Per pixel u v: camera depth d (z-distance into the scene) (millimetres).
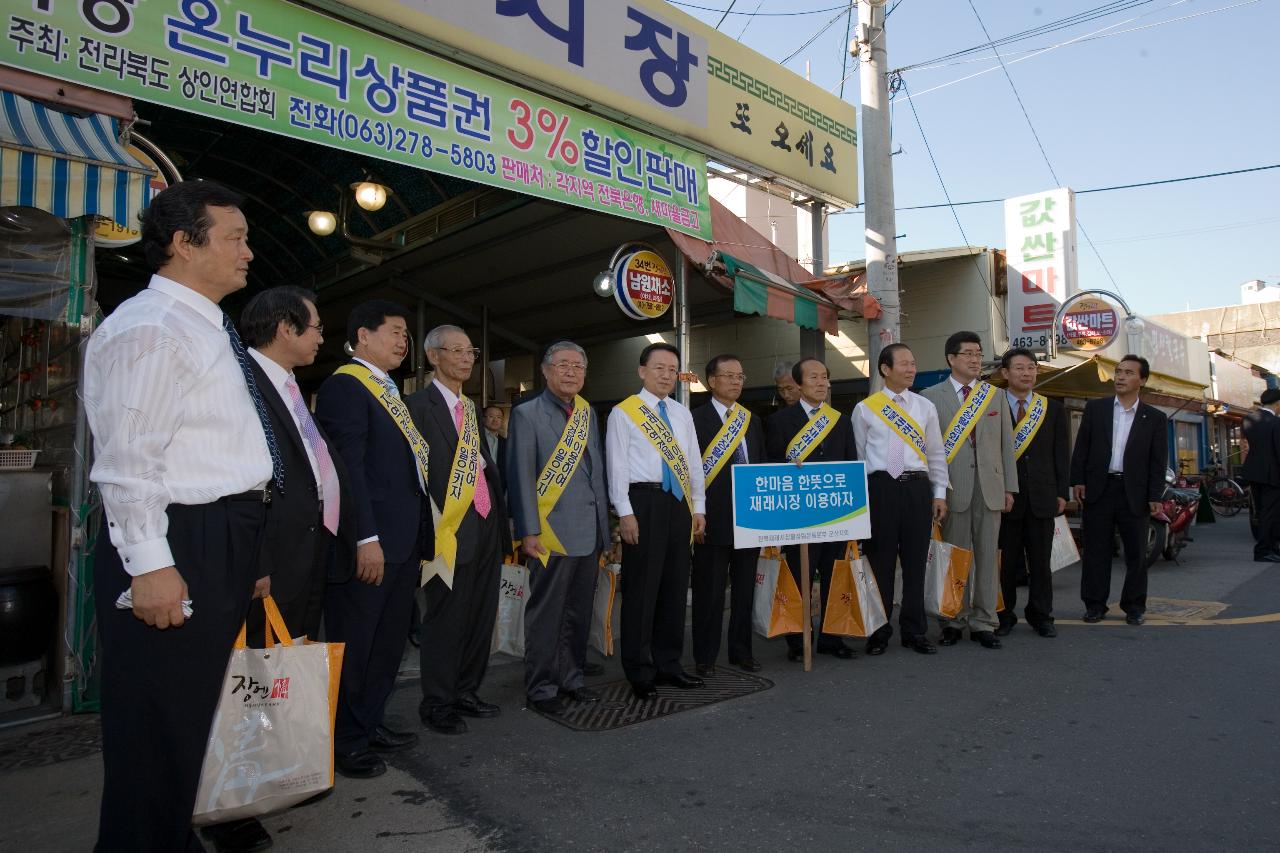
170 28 3711
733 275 6301
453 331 3459
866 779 2830
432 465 3283
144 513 1799
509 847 2375
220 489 1980
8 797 2717
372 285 9352
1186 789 2709
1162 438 5145
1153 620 5320
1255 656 4348
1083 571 5383
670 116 6145
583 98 5500
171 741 1900
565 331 10688
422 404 3348
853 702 3693
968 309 9242
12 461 3777
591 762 3010
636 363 11578
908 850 2330
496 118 5031
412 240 7820
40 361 4379
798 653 4508
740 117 6844
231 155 7375
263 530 2104
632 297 6242
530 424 3650
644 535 3803
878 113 7602
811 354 8602
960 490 4738
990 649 4633
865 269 8055
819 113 7801
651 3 6031
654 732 3330
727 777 2861
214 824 2260
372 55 4441
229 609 1984
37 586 3518
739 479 4105
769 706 3654
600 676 4262
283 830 2488
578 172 5508
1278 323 28828
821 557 4801
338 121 4285
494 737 3285
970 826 2473
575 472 3672
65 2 3418
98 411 1831
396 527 3039
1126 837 2387
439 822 2537
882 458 4621
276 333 2539
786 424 4648
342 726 2928
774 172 7195
